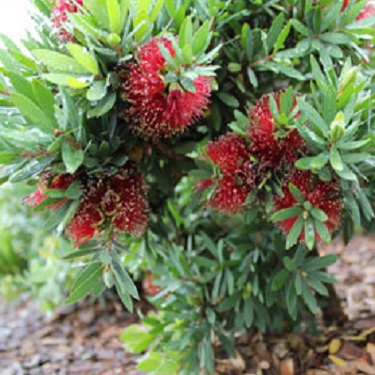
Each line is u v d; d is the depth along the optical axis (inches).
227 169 17.8
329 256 21.1
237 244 23.4
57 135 15.9
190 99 16.3
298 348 25.3
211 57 16.6
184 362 22.7
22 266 40.8
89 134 17.5
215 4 18.9
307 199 17.1
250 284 23.0
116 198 17.4
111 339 33.7
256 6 19.9
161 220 23.5
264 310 23.3
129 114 17.5
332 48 18.9
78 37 16.3
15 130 15.3
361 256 37.9
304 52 19.0
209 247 23.3
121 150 18.9
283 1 19.9
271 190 18.1
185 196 25.7
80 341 34.1
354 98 16.2
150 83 15.9
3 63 17.3
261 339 26.1
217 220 26.0
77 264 17.6
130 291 17.4
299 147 17.4
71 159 15.8
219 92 20.1
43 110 16.2
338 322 27.0
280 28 18.9
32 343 34.6
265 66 19.3
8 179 16.4
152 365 23.2
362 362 23.8
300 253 20.9
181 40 16.1
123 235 21.7
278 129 17.3
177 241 25.5
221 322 24.2
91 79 15.9
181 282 23.4
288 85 21.0
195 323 23.3
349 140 16.3
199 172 18.8
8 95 17.4
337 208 17.7
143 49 16.3
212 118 20.4
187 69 15.6
